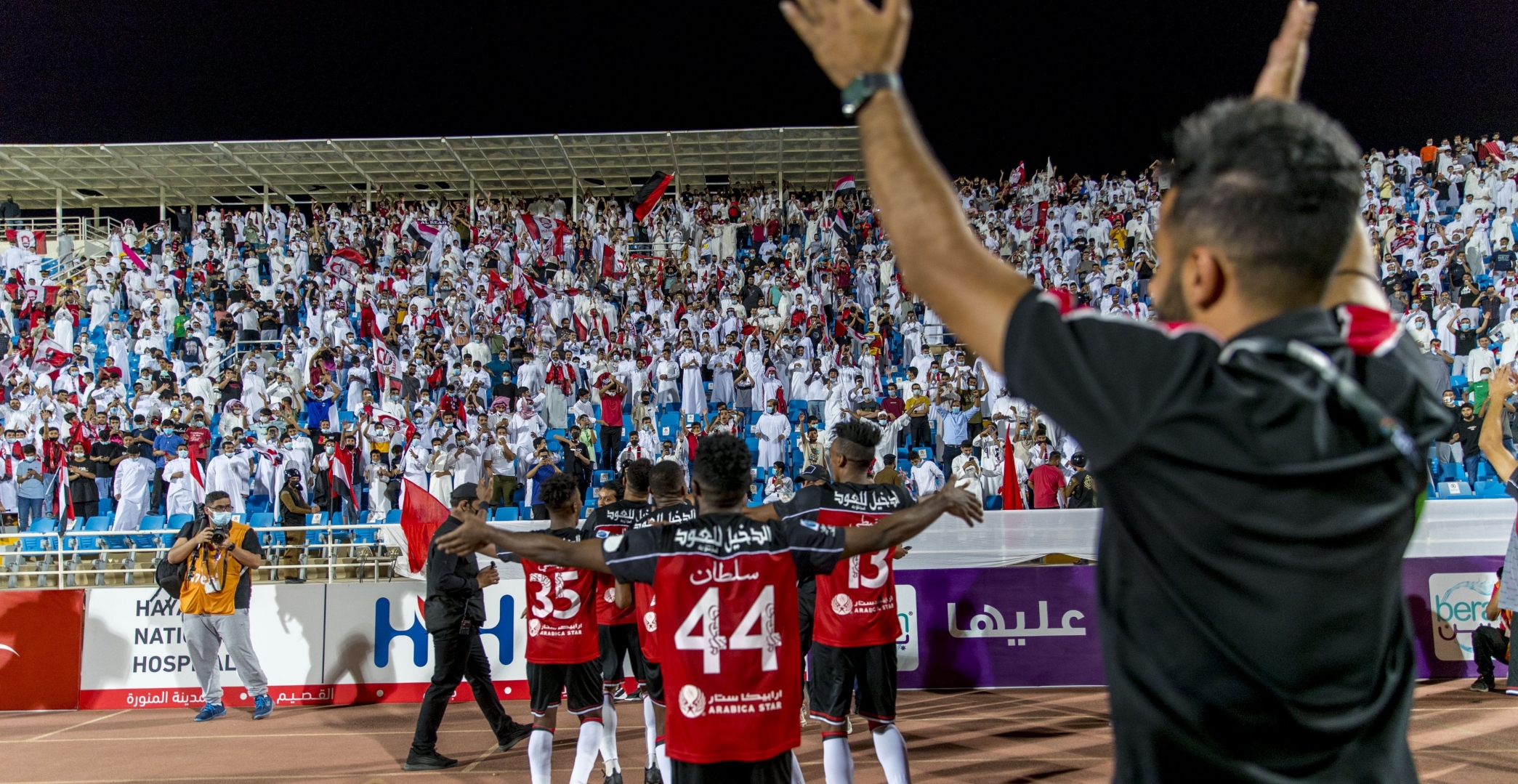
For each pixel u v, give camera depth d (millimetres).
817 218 24047
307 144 25359
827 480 6219
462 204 27422
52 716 8055
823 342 18422
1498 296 16500
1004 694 7902
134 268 21359
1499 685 7551
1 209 25453
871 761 6004
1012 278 1042
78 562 10227
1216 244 981
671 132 25234
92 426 14961
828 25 1104
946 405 15406
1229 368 923
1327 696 903
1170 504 913
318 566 9180
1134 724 974
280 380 16891
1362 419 925
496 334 18891
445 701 6242
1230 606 901
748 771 3355
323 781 5918
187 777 6086
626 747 6695
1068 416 959
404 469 13867
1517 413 13266
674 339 19281
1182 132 1083
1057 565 8250
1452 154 23391
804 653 6109
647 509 5918
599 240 23234
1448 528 8117
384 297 20922
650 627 5426
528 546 3404
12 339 19188
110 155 25438
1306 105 1048
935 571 8266
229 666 8344
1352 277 1169
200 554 7812
